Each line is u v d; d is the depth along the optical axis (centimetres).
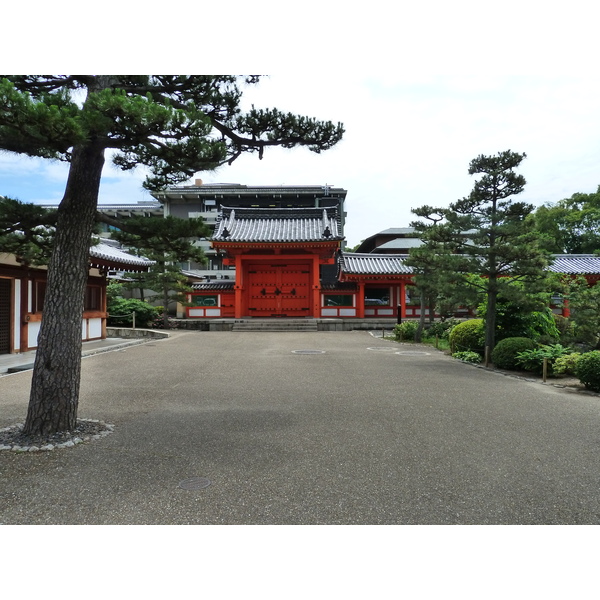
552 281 1090
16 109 389
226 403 697
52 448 475
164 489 379
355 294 2672
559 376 949
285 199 3869
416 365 1112
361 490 381
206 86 589
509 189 1119
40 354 523
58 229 532
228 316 2836
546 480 404
